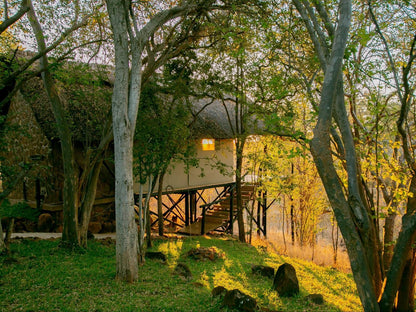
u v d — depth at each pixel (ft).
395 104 24.59
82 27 28.89
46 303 16.14
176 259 29.04
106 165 38.93
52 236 33.12
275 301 20.40
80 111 32.68
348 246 14.75
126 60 20.51
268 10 27.12
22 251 25.62
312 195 47.98
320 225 60.59
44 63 26.66
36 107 32.45
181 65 35.99
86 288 18.74
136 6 29.89
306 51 25.88
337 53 14.60
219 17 32.68
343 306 21.16
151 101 28.45
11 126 24.75
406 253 15.38
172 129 27.07
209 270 26.43
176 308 16.83
